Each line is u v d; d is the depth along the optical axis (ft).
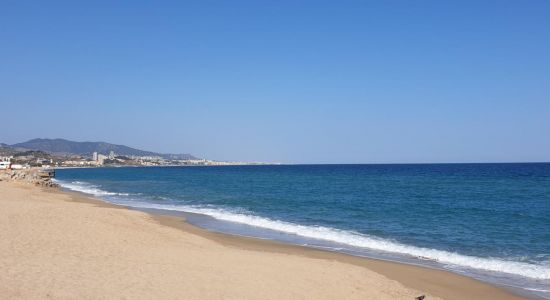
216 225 83.05
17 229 55.98
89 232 58.34
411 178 270.46
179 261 44.47
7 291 30.22
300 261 49.32
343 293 37.60
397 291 39.63
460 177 274.98
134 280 35.63
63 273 36.06
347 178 283.18
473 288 42.75
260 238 69.00
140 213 90.33
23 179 210.18
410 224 84.53
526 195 145.59
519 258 56.29
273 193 163.94
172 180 292.20
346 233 74.18
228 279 38.45
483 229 78.43
